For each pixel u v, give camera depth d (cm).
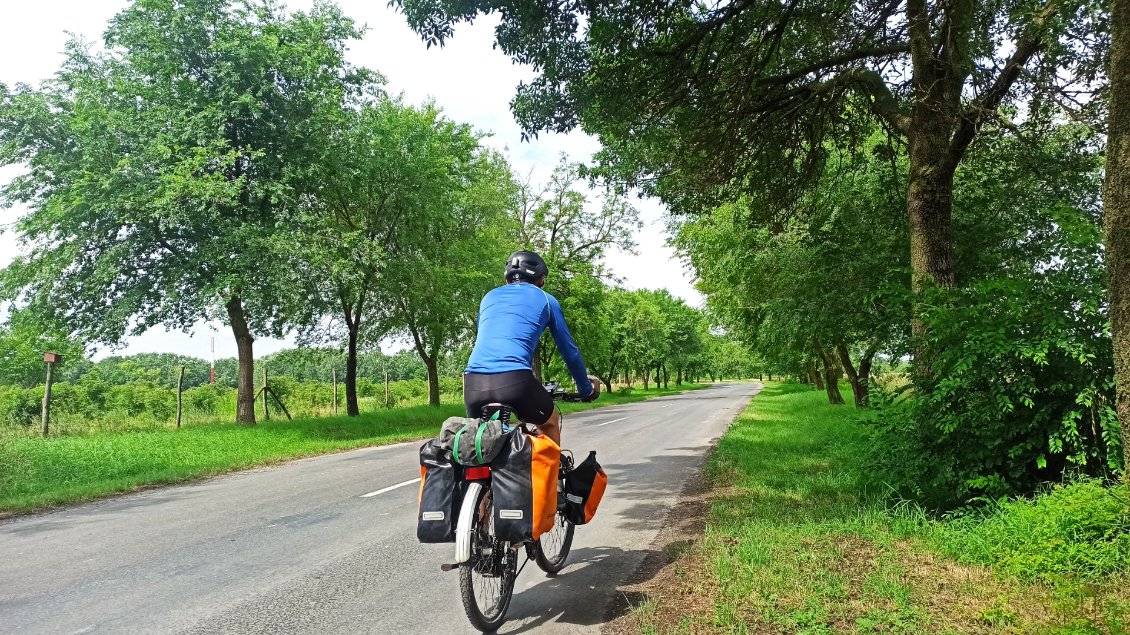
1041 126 897
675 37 885
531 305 396
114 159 1745
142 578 486
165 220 1669
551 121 963
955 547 447
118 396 2469
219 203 1781
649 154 1080
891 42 891
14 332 1916
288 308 1959
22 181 1797
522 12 775
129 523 704
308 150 1931
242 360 2016
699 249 1745
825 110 991
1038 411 505
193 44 1816
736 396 4441
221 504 802
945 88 786
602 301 4044
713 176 1042
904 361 634
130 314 1792
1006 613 334
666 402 3903
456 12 734
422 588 451
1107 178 340
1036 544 412
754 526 543
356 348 2425
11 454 1156
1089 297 504
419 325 2709
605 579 452
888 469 612
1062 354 503
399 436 1777
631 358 6253
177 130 1758
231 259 1777
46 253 1798
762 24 895
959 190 1038
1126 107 327
